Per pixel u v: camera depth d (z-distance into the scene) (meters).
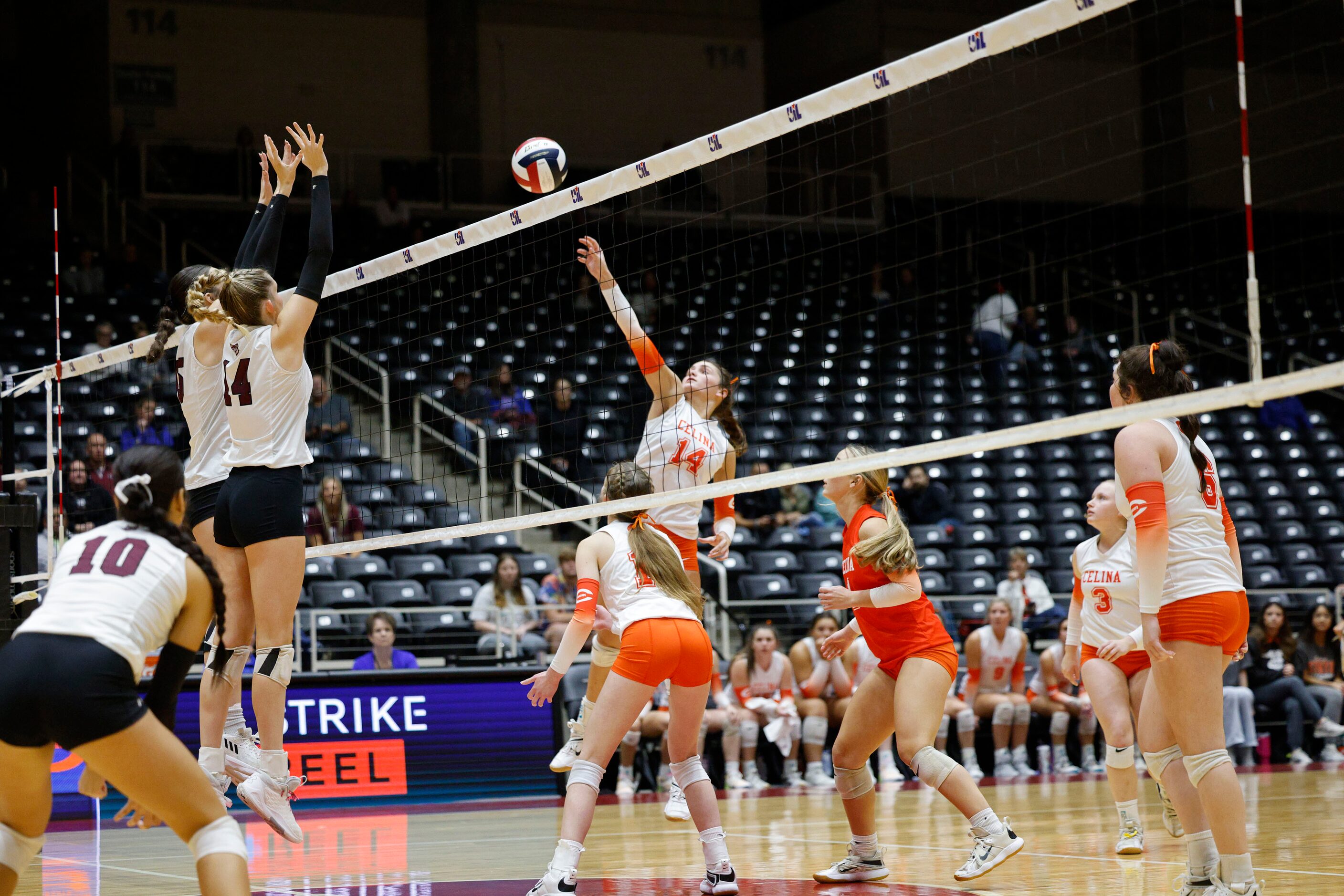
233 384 4.74
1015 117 21.14
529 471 14.75
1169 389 4.19
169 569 3.28
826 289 20.33
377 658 9.88
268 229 5.17
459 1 21.12
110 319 16.11
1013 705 10.66
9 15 19.42
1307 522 16.30
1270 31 20.66
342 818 8.21
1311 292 20.38
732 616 11.84
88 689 3.07
